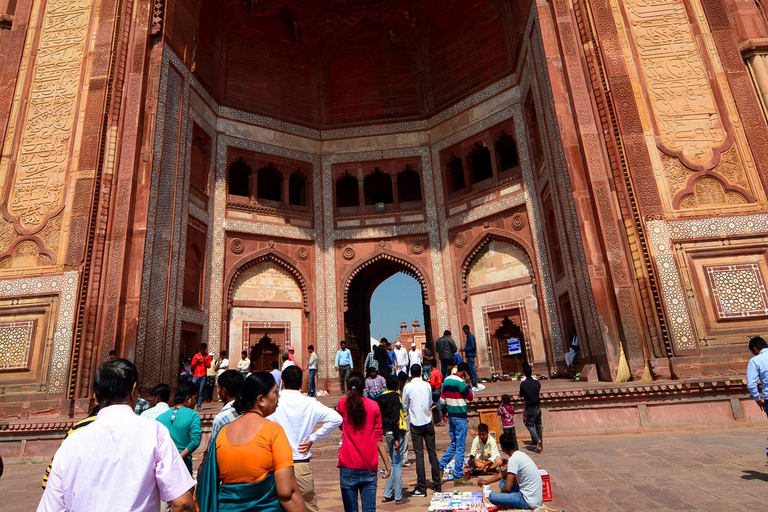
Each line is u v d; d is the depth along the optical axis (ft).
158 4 25.20
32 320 20.35
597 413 16.16
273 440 4.71
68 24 24.88
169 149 25.44
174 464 3.88
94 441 3.70
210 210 30.99
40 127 23.22
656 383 16.30
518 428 16.16
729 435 14.16
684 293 18.58
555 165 23.98
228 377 8.04
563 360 26.89
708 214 19.58
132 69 23.93
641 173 20.07
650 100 21.22
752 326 18.12
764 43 21.53
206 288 29.68
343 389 29.22
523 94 30.35
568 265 23.56
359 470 7.63
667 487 9.20
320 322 33.86
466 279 33.42
